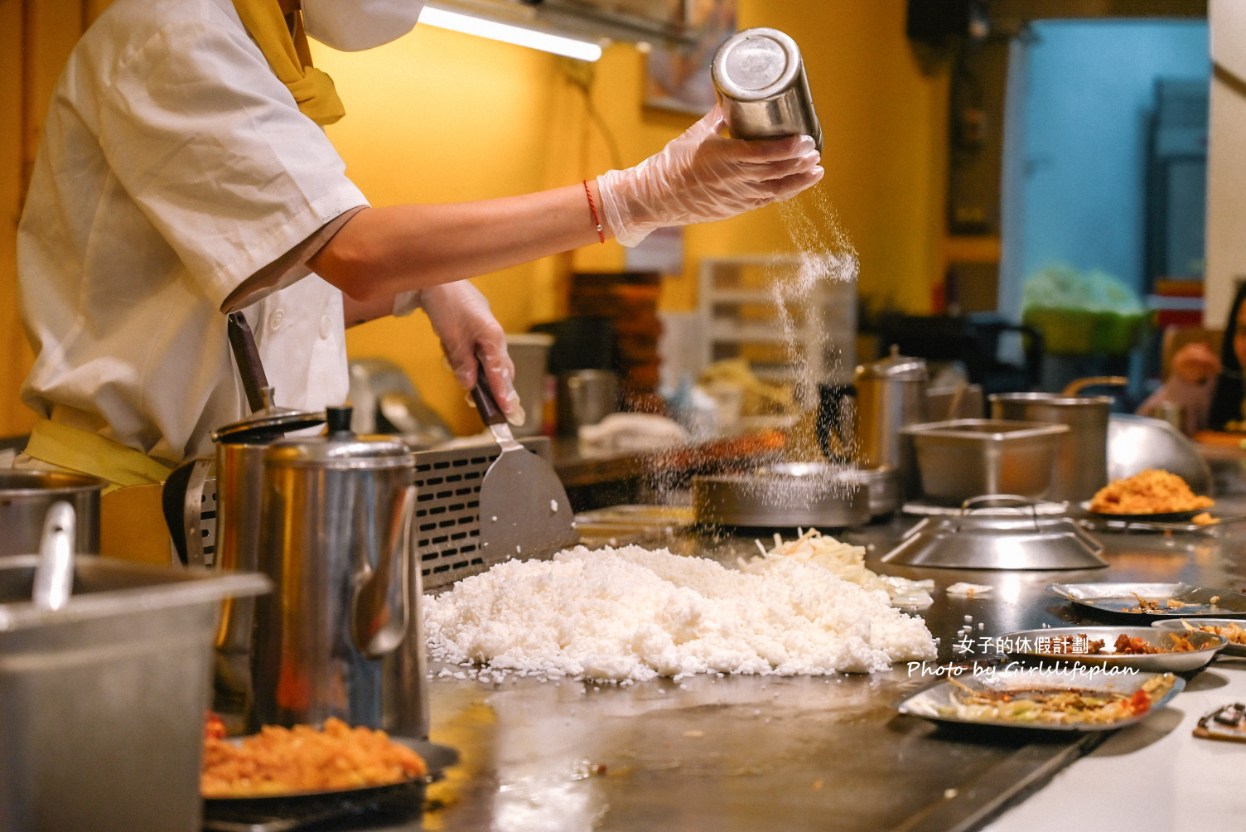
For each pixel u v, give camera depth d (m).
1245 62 5.08
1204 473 3.27
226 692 1.33
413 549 1.19
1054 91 6.39
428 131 4.13
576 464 3.67
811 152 1.57
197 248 1.56
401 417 3.73
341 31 1.79
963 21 6.30
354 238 1.56
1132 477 2.89
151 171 1.60
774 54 1.53
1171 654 1.49
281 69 1.73
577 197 1.60
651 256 5.05
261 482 1.29
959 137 6.52
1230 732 1.31
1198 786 1.18
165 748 0.85
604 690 1.43
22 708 0.78
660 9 3.98
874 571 2.26
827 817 1.03
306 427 1.33
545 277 4.73
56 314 1.79
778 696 1.40
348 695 1.14
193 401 1.76
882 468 2.99
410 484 1.16
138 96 1.61
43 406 1.86
